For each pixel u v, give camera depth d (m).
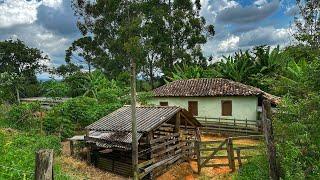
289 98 11.02
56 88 39.75
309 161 9.72
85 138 17.08
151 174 15.01
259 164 12.66
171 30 52.97
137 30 50.19
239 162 15.91
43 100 36.75
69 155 18.14
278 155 9.58
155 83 55.16
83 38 56.59
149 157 15.70
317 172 9.30
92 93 37.19
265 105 8.38
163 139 16.27
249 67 34.31
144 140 16.20
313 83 10.85
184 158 17.78
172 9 54.06
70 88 40.62
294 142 10.06
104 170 16.66
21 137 15.98
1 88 32.91
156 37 51.38
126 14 52.88
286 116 10.59
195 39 52.62
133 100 13.02
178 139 17.55
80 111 24.36
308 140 9.68
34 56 64.44
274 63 32.69
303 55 24.41
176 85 31.38
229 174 15.30
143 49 49.00
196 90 29.03
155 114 17.02
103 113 25.50
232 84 28.31
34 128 21.88
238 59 35.72
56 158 15.98
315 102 10.00
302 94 11.47
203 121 28.31
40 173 5.24
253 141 23.66
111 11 52.50
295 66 22.09
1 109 24.83
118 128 16.67
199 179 15.52
